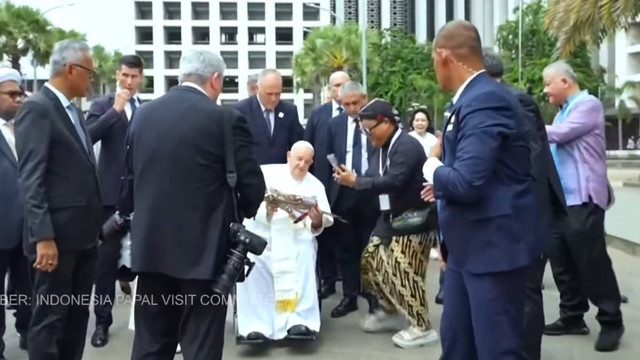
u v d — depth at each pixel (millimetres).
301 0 80250
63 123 3910
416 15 82625
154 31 77562
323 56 43969
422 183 5023
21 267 5113
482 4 68750
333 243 6656
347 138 6180
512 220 3119
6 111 4871
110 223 4219
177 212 3377
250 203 3588
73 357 4250
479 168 2994
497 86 3162
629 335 5344
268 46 79938
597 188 4906
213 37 79062
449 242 3246
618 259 8648
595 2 11750
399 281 5160
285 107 6227
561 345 5125
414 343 5195
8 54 38625
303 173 5457
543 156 4109
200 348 3463
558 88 5051
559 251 5281
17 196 4812
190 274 3371
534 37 37312
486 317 3141
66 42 4008
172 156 3387
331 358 4996
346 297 6238
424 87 34812
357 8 89062
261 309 5211
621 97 44312
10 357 5098
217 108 3480
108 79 48375
